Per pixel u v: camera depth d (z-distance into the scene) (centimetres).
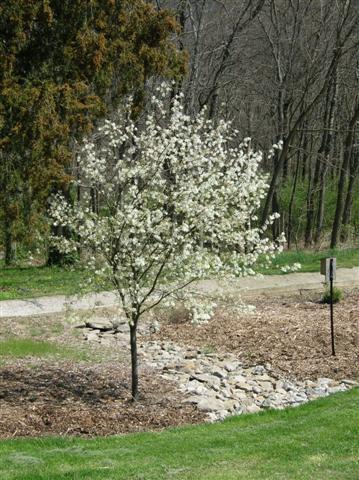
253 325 1306
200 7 2447
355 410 747
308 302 1534
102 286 862
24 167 1642
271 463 574
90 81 1758
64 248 855
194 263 822
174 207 820
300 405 819
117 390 923
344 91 3200
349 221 3173
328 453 595
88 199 855
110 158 968
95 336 1240
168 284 842
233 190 810
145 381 970
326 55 2514
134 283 820
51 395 889
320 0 2555
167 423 796
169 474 552
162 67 1830
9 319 1345
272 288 1638
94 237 812
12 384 930
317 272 1856
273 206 3250
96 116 1750
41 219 1695
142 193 817
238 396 921
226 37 2506
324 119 3003
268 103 3142
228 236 836
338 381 985
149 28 1819
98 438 718
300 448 616
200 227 809
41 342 1188
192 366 1055
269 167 3488
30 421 785
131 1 1795
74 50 1698
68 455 632
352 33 2406
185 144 823
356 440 630
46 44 1703
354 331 1235
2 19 1628
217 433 709
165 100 1881
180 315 1340
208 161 816
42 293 1580
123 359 1096
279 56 2725
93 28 1742
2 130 1623
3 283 1725
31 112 1594
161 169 824
